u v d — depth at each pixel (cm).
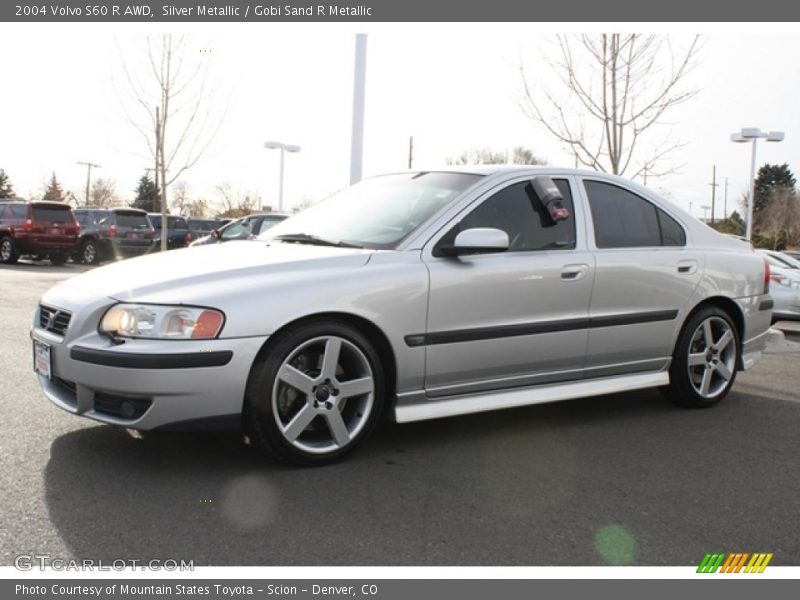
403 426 454
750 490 360
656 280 487
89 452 383
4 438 401
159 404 336
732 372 536
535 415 494
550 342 442
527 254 436
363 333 388
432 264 400
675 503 341
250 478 354
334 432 373
